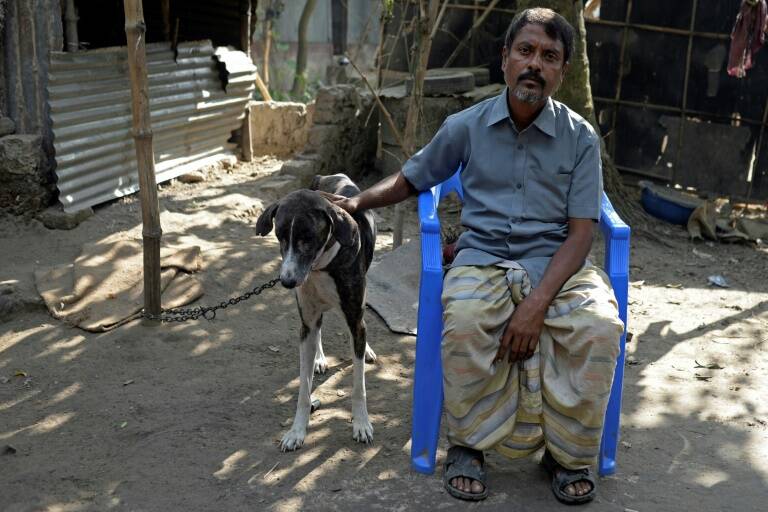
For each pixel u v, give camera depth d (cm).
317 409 385
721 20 748
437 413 329
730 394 410
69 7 573
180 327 460
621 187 713
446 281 322
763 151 762
